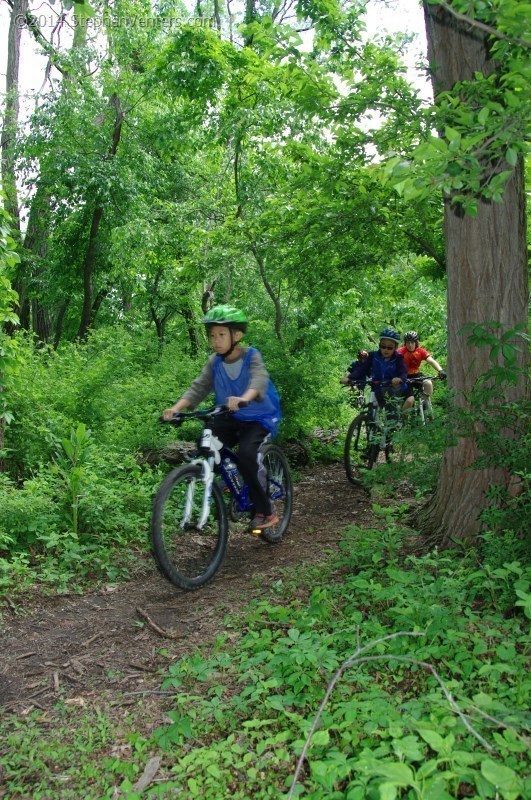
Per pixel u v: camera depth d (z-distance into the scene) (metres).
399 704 3.23
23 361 6.59
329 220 8.14
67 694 3.68
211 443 5.11
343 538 6.12
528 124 3.23
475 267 5.03
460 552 5.08
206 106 14.02
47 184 18.48
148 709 3.50
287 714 3.07
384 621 4.21
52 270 20.16
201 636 4.29
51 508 6.00
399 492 7.60
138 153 18.80
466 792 2.71
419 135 5.65
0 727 3.36
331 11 6.75
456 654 3.56
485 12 3.20
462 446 5.24
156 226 16.80
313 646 3.57
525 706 3.00
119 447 8.25
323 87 6.97
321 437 11.07
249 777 2.89
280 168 12.82
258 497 5.24
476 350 5.05
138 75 18.36
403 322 18.70
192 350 17.55
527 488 4.73
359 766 2.50
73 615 4.68
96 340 11.98
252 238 10.20
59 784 2.93
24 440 7.45
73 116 17.95
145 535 6.17
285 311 12.88
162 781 2.92
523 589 3.78
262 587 5.03
